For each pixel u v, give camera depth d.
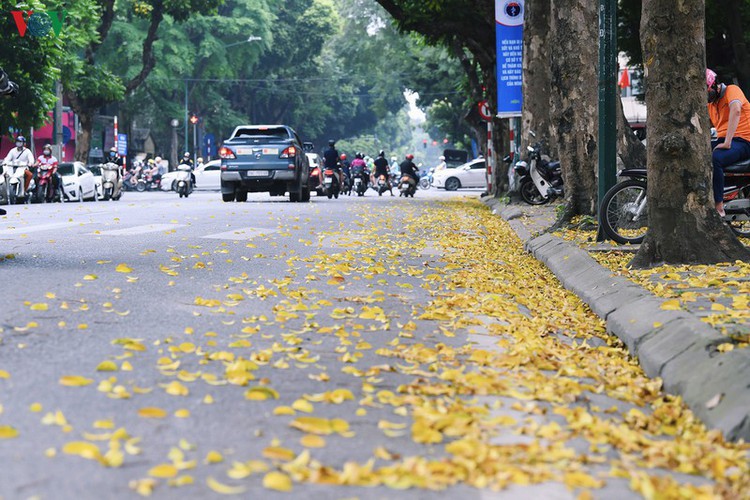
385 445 5.70
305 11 107.38
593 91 21.80
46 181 41.59
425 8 40.47
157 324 9.18
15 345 7.84
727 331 8.10
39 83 45.84
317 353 8.30
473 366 8.09
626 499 4.91
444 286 13.14
